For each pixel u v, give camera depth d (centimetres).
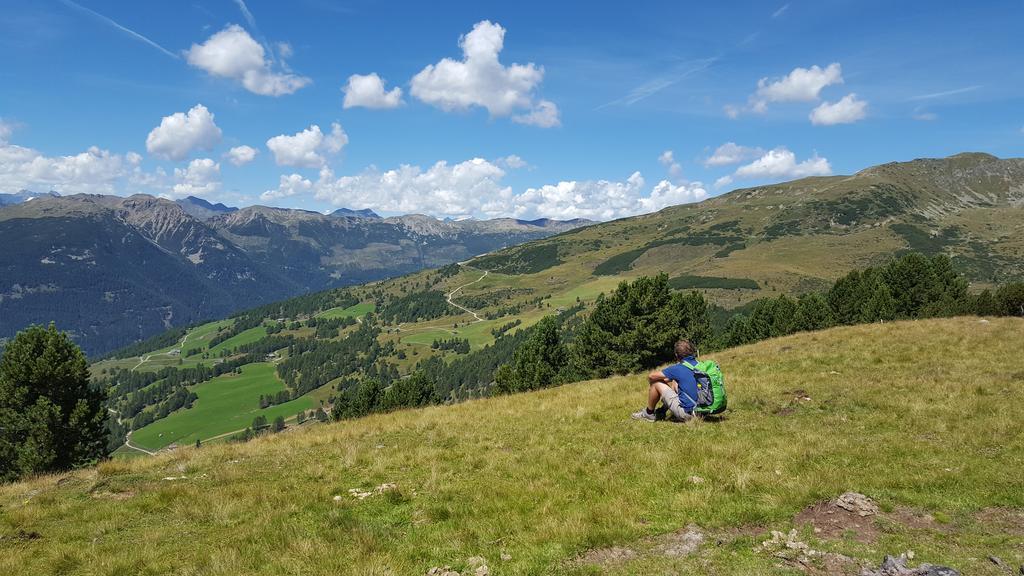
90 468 1469
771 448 1084
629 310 5356
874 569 600
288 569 683
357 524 829
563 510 838
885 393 1516
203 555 745
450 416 1847
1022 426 1114
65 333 4247
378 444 1459
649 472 983
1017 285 6372
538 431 1419
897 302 7156
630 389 2008
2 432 3988
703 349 6744
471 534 768
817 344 2567
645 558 666
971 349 2044
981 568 589
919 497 812
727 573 612
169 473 1318
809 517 769
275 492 1027
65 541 866
